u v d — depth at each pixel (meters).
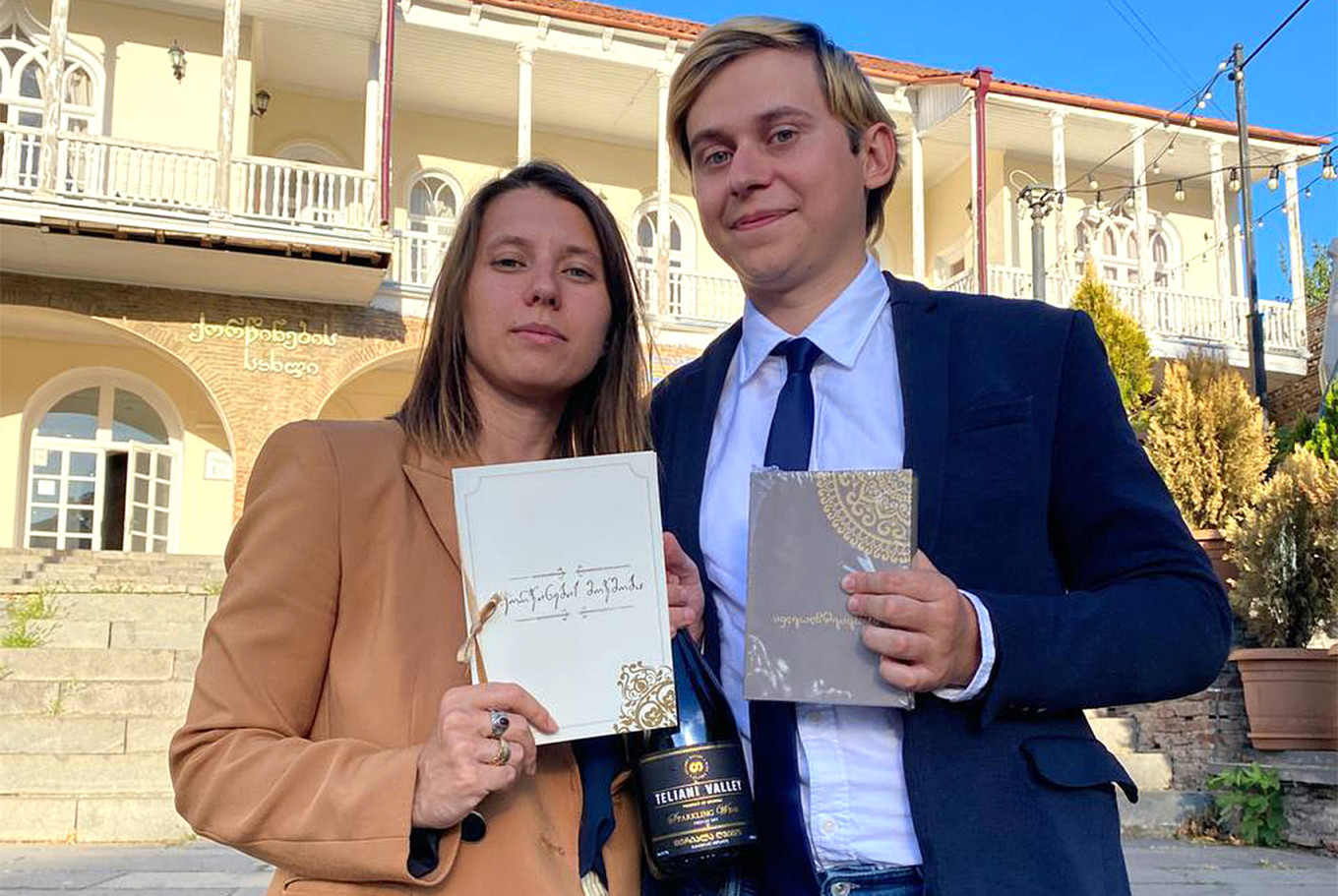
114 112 14.38
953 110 17.17
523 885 1.55
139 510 15.35
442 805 1.45
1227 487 9.63
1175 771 7.49
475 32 15.07
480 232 1.87
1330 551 7.36
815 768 1.76
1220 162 18.39
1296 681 6.98
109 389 15.43
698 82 2.00
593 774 1.70
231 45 13.46
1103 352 1.85
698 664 1.87
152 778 6.86
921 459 1.77
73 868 5.61
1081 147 18.86
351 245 13.11
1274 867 5.86
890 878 1.70
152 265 13.31
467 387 1.88
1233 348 17.59
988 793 1.62
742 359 2.11
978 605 1.56
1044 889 1.56
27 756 6.74
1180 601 1.63
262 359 14.20
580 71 16.22
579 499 1.62
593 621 1.58
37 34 14.34
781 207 1.92
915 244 17.83
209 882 5.23
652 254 18.14
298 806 1.50
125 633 9.07
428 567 1.70
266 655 1.59
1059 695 1.56
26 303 13.45
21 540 14.77
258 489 1.72
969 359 1.85
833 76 1.95
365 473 1.72
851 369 1.95
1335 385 10.37
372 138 14.32
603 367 2.01
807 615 1.59
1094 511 1.73
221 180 13.02
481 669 1.55
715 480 2.02
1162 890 5.17
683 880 1.86
